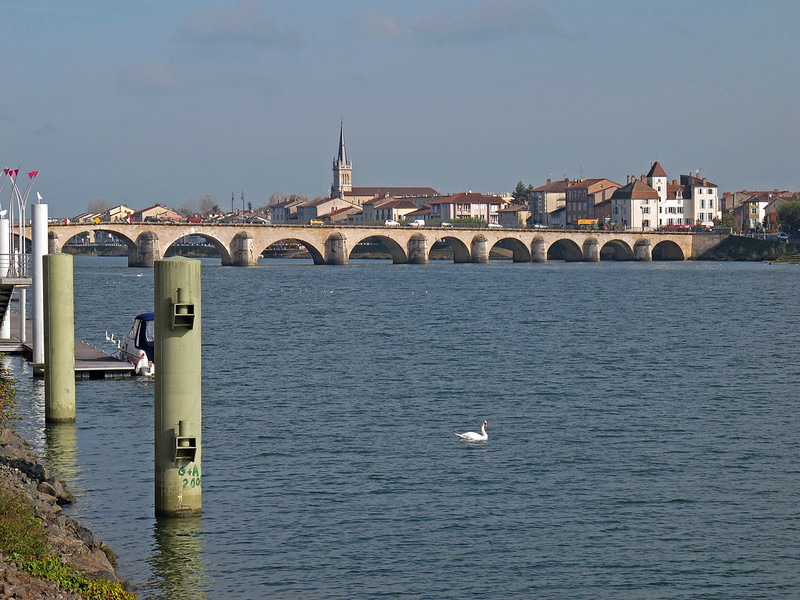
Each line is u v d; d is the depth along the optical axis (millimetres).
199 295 48875
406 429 77000
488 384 100062
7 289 94188
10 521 39719
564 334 152750
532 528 53031
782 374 107625
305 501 57062
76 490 57562
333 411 84500
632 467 65375
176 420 50406
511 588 45344
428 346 135625
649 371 109812
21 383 93875
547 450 69938
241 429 76438
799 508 56594
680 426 78312
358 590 44781
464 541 51000
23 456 60094
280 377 104375
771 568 47938
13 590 34531
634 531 52688
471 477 62625
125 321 172875
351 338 146750
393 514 55031
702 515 55375
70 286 76062
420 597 44188
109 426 75438
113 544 48969
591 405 87812
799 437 74375
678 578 46688
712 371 110062
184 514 52344
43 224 91062
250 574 46125
